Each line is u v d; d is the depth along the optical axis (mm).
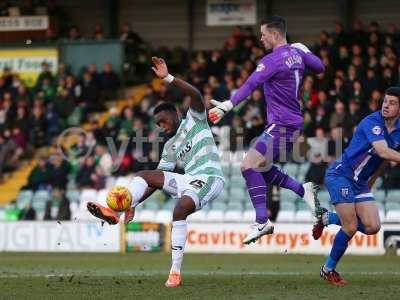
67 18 69438
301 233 47219
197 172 26844
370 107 51438
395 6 63125
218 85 56844
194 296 24078
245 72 56844
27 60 64250
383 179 49531
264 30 26578
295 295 24016
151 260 42094
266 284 27188
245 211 51625
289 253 46875
